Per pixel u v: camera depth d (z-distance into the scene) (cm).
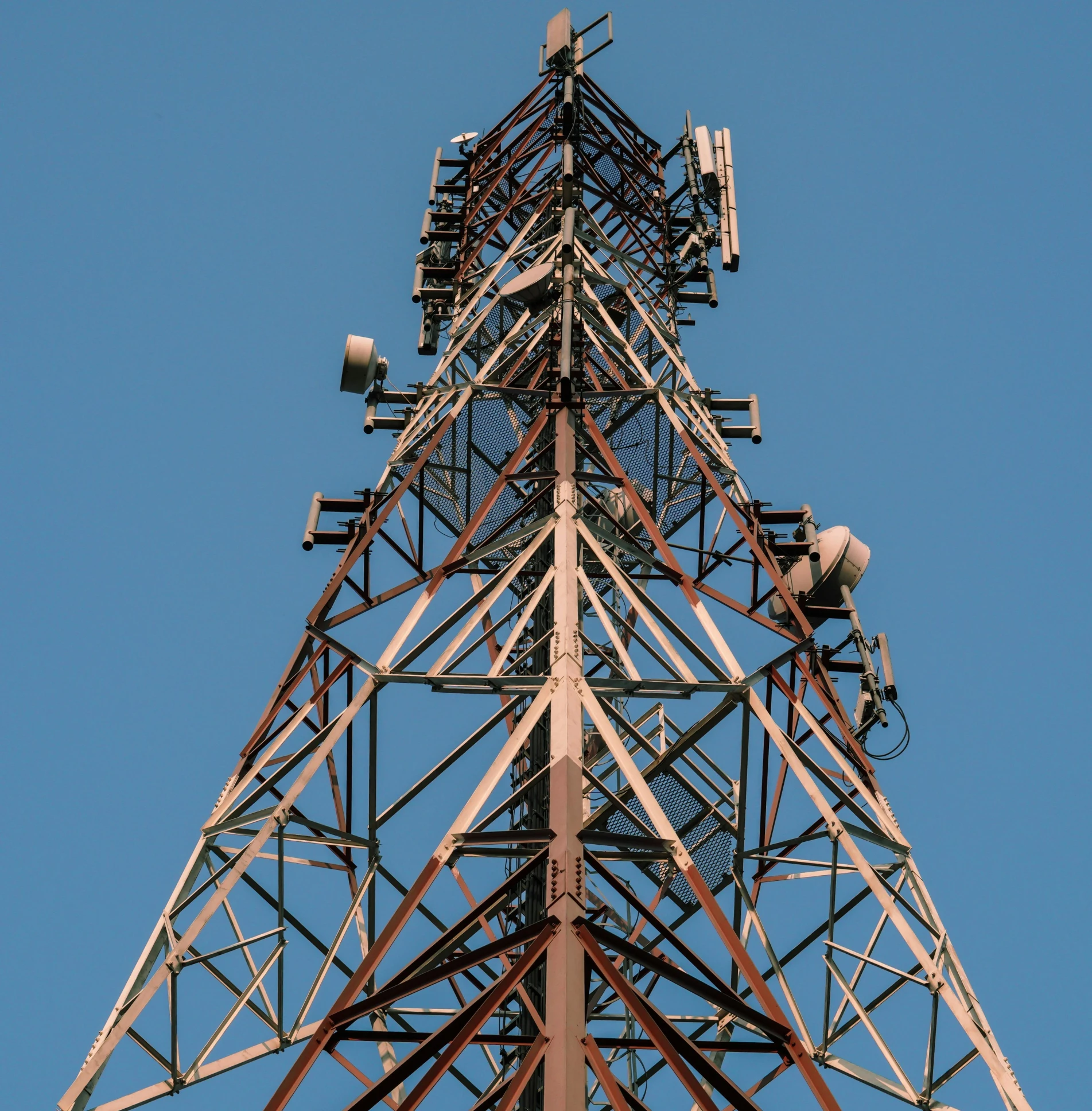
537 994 3034
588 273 4591
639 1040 2795
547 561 3862
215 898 2947
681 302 5350
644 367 4353
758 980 2522
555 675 2930
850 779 3622
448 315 5244
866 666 4197
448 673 3189
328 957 3192
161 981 2842
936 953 3145
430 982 2447
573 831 2575
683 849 2628
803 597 4272
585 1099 2184
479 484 4366
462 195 5694
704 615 3384
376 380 4572
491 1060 3678
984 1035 2998
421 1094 2245
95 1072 2727
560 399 3825
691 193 5422
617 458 4453
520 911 3488
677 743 3198
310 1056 2441
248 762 3491
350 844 3297
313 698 3462
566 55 5569
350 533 3912
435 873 2617
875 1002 3338
